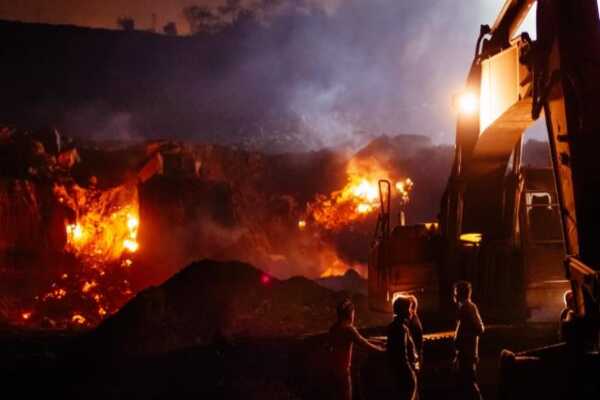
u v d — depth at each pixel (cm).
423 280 1566
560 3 866
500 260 1388
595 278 787
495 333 1273
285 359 1398
